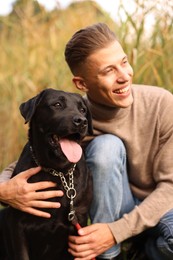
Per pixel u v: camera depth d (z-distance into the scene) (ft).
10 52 22.08
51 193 10.91
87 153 11.87
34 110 11.18
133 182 12.43
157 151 11.84
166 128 11.69
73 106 11.38
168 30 15.34
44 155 11.16
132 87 12.32
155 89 12.16
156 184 12.10
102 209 11.69
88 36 11.37
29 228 11.30
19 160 11.96
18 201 10.91
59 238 11.55
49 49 20.33
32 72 20.16
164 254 11.63
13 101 18.94
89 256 11.20
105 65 11.20
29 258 11.85
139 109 11.89
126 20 15.12
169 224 11.34
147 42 15.78
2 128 19.43
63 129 10.79
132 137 11.81
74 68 11.85
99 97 11.60
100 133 12.09
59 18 20.36
